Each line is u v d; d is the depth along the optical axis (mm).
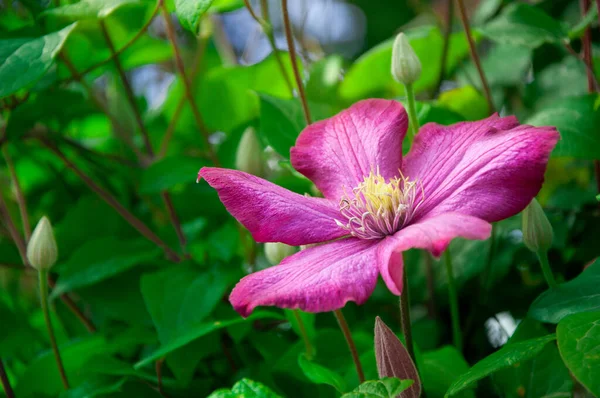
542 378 580
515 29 664
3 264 744
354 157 561
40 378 668
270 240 537
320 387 616
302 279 510
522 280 695
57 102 720
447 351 613
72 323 750
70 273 688
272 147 641
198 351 639
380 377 527
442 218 504
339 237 540
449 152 541
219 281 650
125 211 714
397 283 495
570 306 546
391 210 535
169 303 645
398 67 589
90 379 640
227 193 538
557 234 682
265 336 665
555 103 641
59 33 601
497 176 515
